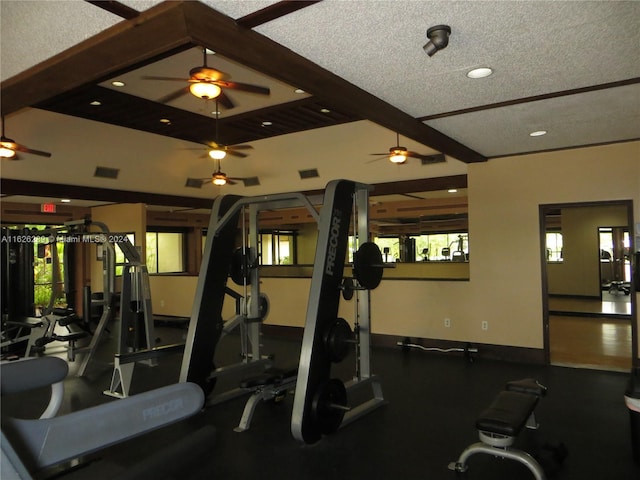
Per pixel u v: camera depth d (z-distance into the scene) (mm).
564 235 11156
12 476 1062
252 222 4945
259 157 8461
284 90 5582
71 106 5977
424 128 4434
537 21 2457
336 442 3494
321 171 8461
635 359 5094
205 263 4379
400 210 11086
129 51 2531
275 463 3170
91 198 8539
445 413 4059
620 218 10555
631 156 5148
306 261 15133
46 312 6098
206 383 4352
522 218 5742
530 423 3662
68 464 3025
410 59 2924
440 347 6324
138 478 1534
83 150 7316
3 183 7379
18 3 2164
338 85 3234
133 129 7102
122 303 5770
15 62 2768
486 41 2686
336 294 3775
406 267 8758
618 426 3691
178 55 4688
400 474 2992
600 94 3598
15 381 1291
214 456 3283
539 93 3574
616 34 2607
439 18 2404
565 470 2996
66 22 2318
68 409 4258
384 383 4953
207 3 2211
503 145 5301
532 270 5695
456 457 3217
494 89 3486
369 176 8336
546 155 5590
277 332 7801
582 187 5395
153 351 4789
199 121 6766
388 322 6754
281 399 4398
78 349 5934
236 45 2555
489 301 5969
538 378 5043
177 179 9164
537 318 5668
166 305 9453
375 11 2322
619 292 11656
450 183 7883
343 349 3703
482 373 5285
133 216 9680
